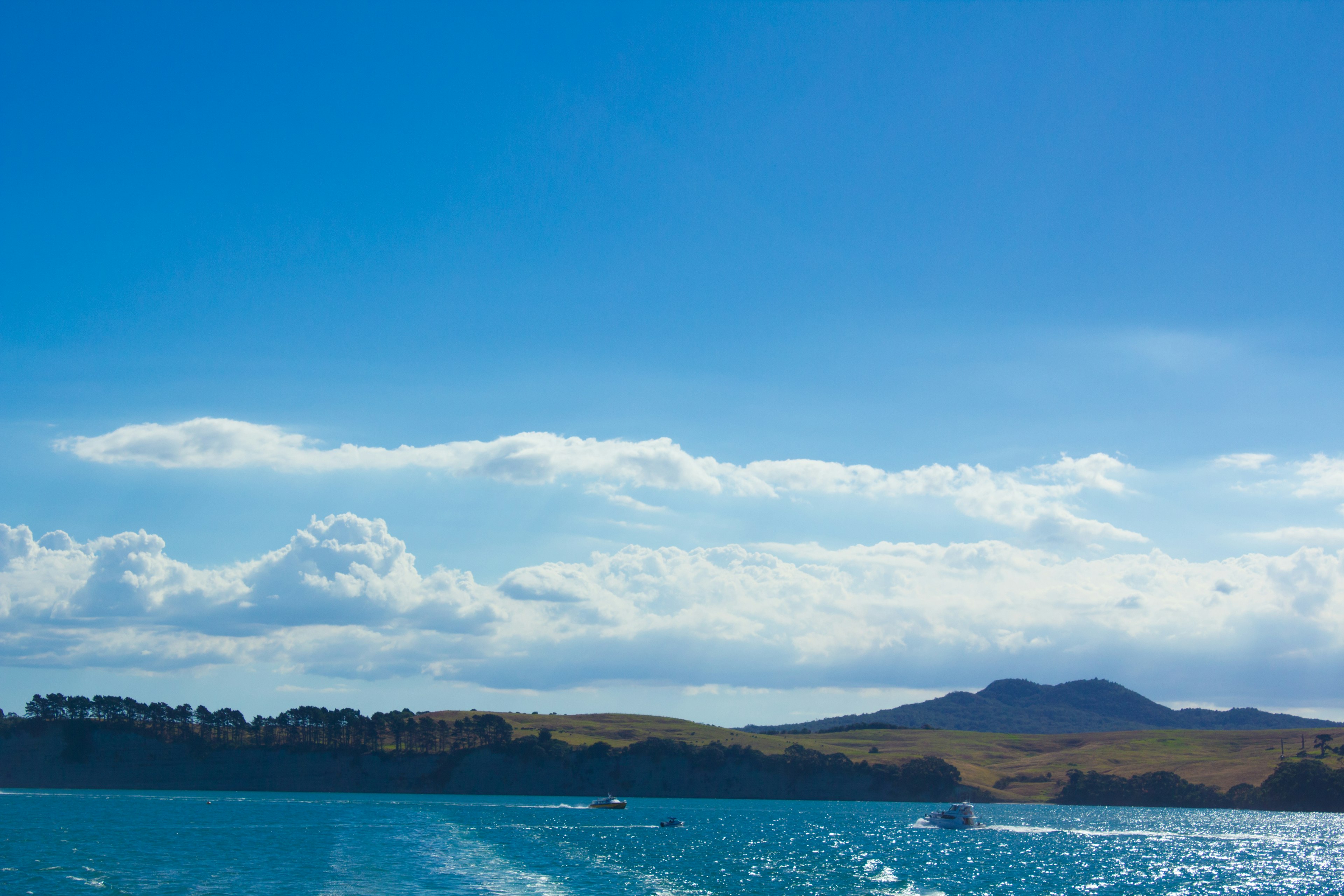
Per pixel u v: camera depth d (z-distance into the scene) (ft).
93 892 364.58
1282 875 535.19
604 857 522.47
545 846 569.64
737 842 638.53
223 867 435.53
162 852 491.31
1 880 392.47
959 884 466.70
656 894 400.47
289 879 401.08
